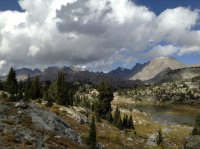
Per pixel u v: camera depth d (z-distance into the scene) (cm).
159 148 8938
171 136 14550
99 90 14238
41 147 4347
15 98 8756
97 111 13950
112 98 14325
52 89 14450
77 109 13188
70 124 8394
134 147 8488
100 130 9488
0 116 5456
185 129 18462
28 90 14712
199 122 14650
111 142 8175
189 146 6800
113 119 13888
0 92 10281
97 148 6688
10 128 4716
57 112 9250
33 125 5706
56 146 4731
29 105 6938
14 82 13312
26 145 4131
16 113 6094
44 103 11300
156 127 17650
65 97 13038
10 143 3997
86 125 9412
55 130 6194
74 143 5775
